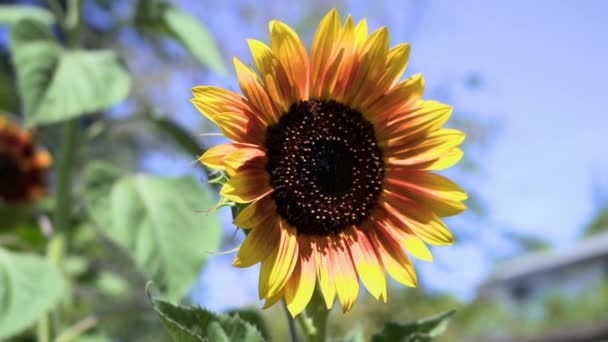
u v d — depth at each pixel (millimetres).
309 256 636
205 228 873
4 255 823
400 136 675
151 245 853
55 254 908
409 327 643
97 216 862
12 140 1159
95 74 857
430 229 662
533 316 5637
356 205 659
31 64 839
